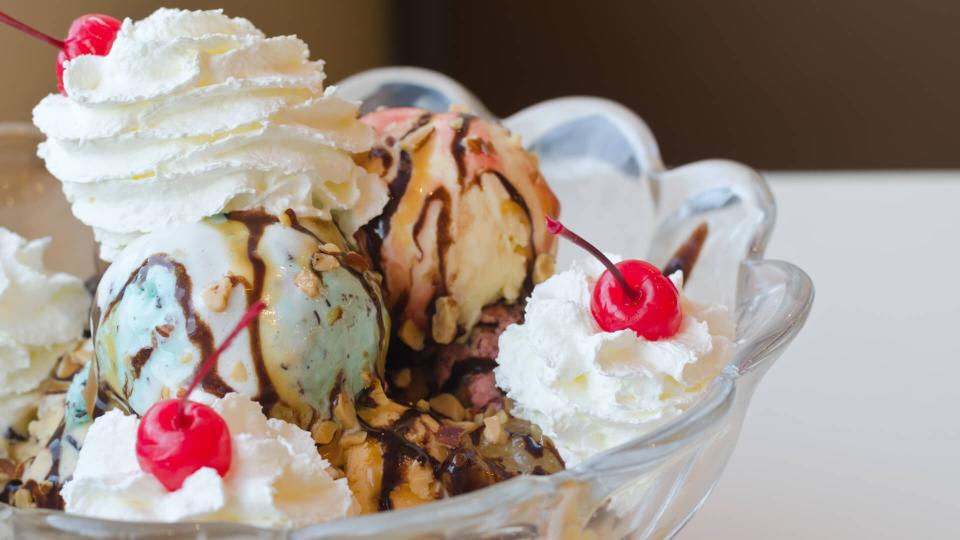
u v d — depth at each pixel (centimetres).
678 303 38
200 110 39
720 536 45
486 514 32
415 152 43
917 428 50
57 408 43
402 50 100
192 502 33
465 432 39
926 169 99
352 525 31
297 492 35
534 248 44
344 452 38
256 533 31
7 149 50
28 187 50
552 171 54
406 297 43
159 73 39
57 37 57
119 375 38
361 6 90
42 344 44
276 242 39
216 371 37
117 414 35
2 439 43
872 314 57
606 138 53
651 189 51
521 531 33
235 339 37
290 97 40
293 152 40
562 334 38
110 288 39
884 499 47
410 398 43
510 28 100
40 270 45
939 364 54
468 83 102
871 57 97
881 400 52
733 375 37
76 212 41
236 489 34
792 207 68
